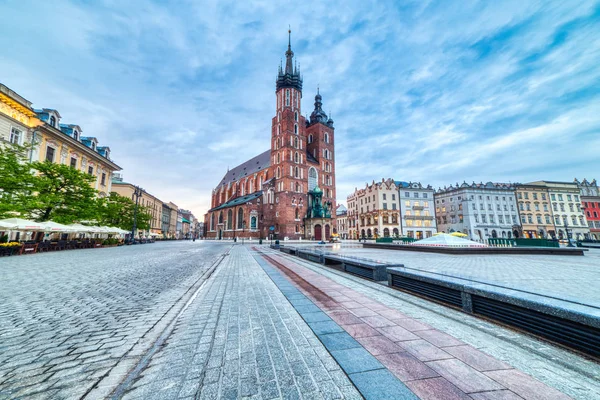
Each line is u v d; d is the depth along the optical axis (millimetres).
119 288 7445
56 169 23516
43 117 27875
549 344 3352
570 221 67750
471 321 4242
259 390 2402
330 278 8422
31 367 2975
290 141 62719
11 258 16125
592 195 71625
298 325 4109
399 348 3201
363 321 4219
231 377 2643
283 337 3648
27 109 25219
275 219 62250
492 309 4289
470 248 18328
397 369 2693
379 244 27125
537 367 2762
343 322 4168
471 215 64500
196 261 14758
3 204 18391
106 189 39844
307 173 64562
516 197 67250
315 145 70688
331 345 3283
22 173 20875
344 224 92688
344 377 2600
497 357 2984
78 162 32812
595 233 67688
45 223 20891
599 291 6258
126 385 2572
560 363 2844
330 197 69375
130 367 2980
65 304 5770
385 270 7793
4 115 23547
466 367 2744
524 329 3764
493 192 66438
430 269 10281
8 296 6469
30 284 7957
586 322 3031
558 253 18516
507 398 2217
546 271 9836
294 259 15328
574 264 12492
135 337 3902
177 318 4703
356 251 22594
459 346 3271
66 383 2625
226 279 8500
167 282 8367
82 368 2953
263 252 22469
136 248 29625
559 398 2227
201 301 5848
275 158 65688
